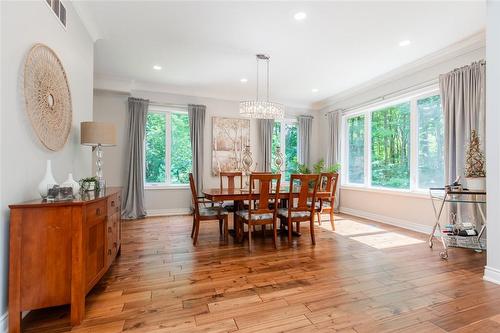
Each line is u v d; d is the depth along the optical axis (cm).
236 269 259
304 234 397
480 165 298
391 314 179
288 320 171
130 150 512
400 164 461
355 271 254
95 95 505
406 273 249
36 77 187
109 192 248
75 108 264
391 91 466
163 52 376
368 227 441
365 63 411
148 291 211
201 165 560
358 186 546
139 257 292
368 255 301
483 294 207
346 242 353
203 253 307
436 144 399
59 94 220
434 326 165
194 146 555
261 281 231
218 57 393
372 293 209
